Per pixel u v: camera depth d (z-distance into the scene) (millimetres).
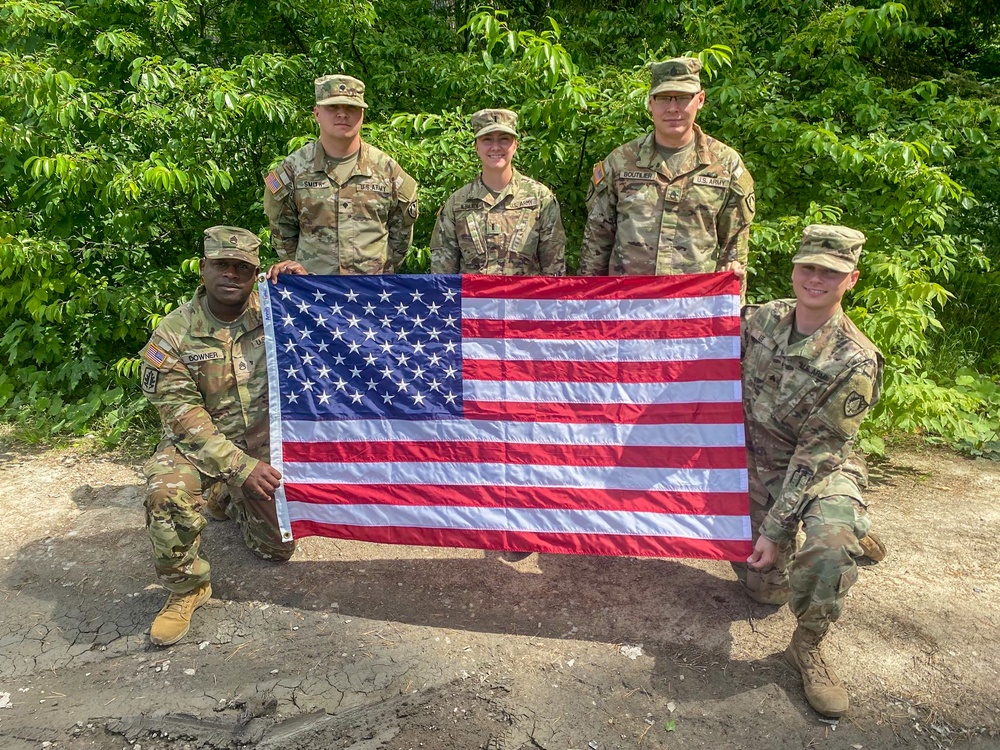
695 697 2789
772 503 3199
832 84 5492
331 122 3943
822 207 4738
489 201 4059
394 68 6453
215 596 3395
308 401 3451
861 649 3021
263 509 3525
